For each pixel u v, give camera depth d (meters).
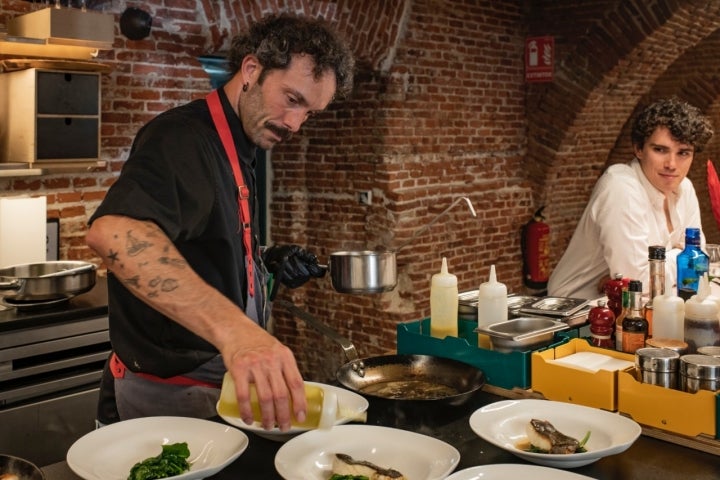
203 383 1.95
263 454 1.58
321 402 1.43
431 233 5.71
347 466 1.44
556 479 1.40
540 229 6.38
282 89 1.80
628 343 1.97
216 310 1.44
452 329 2.22
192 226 1.67
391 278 2.30
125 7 4.15
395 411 1.84
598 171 6.91
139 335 1.92
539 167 6.48
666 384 1.70
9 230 3.45
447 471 1.42
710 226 8.81
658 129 2.83
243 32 1.90
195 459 1.53
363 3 5.09
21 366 3.01
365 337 5.75
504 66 6.22
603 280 3.01
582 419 1.67
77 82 3.54
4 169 3.36
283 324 6.10
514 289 6.46
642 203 2.88
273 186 6.04
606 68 6.00
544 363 1.89
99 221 1.51
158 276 1.46
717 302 1.92
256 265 2.01
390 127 5.40
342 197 5.73
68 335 3.10
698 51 8.14
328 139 5.75
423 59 5.53
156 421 1.65
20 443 2.98
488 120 6.13
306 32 1.79
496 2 6.06
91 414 3.18
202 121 1.84
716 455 1.59
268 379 1.33
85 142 3.60
